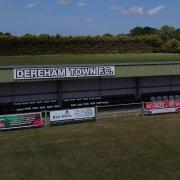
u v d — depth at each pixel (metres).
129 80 53.53
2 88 47.22
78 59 70.88
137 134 39.19
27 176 30.08
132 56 83.81
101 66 47.97
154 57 77.31
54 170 31.17
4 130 39.81
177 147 35.91
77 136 38.41
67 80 50.22
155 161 33.06
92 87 51.66
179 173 30.95
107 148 35.62
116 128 40.97
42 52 96.19
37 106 47.78
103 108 50.19
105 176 30.31
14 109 46.41
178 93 55.84
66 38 98.94
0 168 31.30
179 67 52.22
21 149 34.94
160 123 42.91
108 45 103.69
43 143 36.41
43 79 45.72
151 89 54.94
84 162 32.72
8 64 56.28
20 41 93.25
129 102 52.25
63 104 49.38
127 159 33.44
